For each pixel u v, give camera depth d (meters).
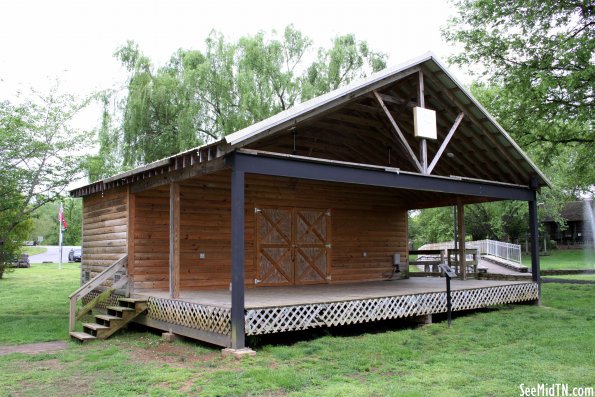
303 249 13.05
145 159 20.69
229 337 7.15
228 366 6.42
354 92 8.71
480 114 10.59
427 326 9.40
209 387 5.52
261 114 20.64
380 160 12.85
